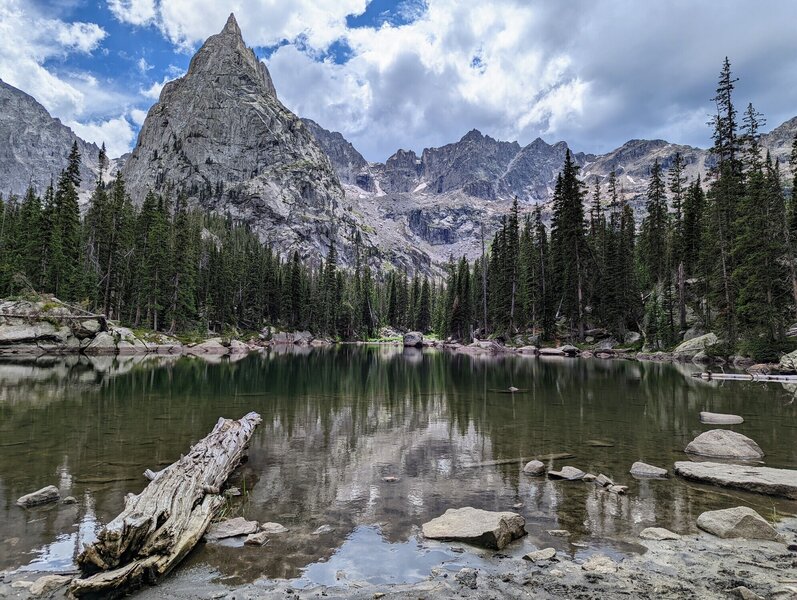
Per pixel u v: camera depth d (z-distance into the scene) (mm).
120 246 63562
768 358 34750
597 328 59406
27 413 15914
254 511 7590
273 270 102188
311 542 6430
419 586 5238
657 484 8961
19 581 5270
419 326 135000
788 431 13414
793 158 40219
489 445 12047
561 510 7641
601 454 11141
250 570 5629
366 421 15336
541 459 10750
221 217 182125
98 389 22109
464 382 27609
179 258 65688
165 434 12844
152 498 6582
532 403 19188
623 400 19781
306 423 14938
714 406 18031
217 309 82125
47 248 52969
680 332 49969
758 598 4867
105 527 5473
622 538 6586
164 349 55469
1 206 71312
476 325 88250
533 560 5883
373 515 7441
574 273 56875
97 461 10172
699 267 46281
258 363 43438
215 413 16312
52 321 47375
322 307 107188
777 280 35062
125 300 67500
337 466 10172
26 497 7625
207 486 7777
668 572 5559
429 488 8750
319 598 4980
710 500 8078
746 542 6449
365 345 105375
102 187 66250
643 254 66938
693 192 53812
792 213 40188
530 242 73312
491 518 6719
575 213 56562
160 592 5137
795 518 7301
